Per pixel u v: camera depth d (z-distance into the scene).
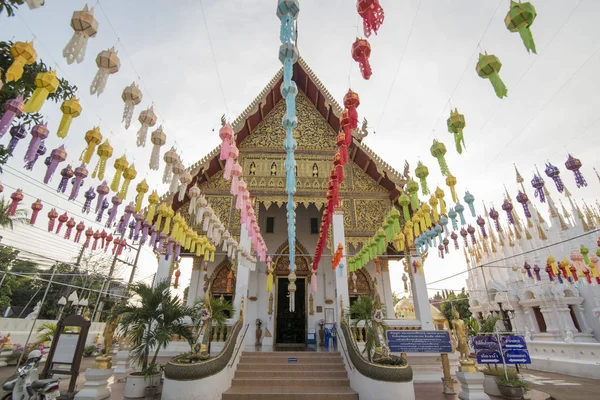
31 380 6.63
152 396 8.77
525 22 3.31
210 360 8.58
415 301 14.25
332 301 17.58
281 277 18.30
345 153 5.16
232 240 10.16
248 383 9.91
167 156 5.51
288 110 4.84
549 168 5.91
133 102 4.17
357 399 8.99
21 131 4.42
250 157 16.67
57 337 8.53
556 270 12.41
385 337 10.21
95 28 3.39
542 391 10.31
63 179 5.16
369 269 18.62
